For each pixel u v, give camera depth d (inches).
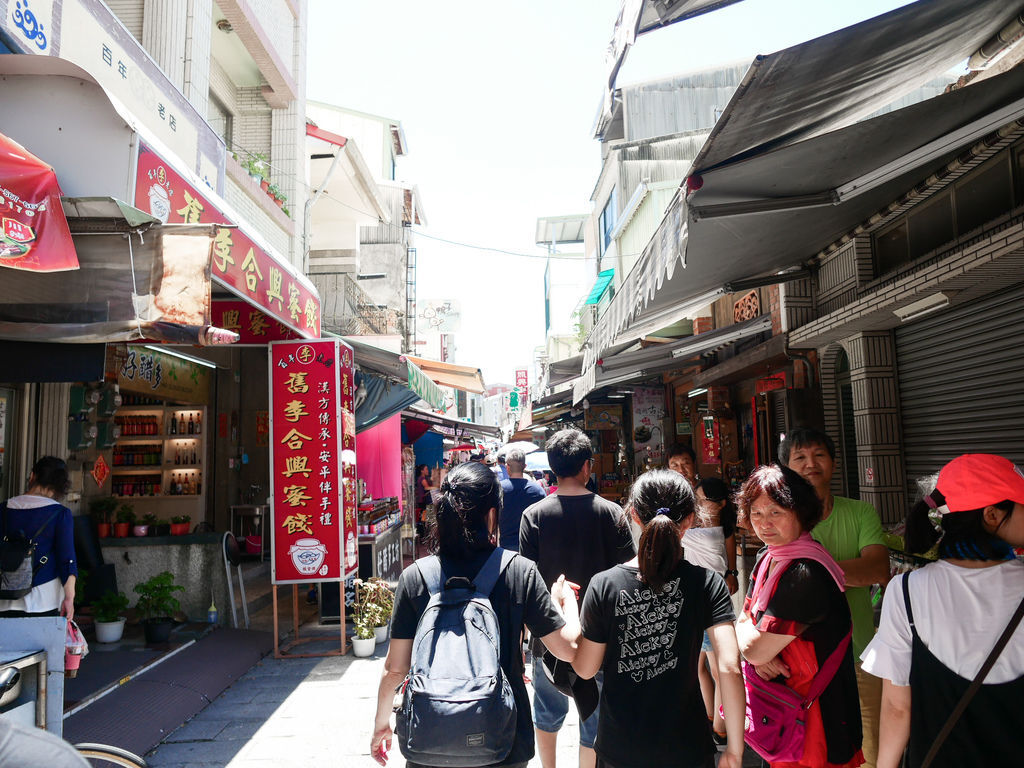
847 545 115.9
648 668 87.7
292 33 431.5
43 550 159.0
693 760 85.6
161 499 397.7
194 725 175.2
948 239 199.2
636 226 622.5
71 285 134.6
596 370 367.6
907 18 103.0
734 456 405.7
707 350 383.9
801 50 99.7
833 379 275.6
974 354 200.7
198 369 392.5
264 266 211.0
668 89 693.9
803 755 87.4
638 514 96.0
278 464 241.0
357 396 346.9
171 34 273.7
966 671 68.9
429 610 86.6
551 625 90.7
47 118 139.6
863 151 140.6
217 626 253.3
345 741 163.6
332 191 591.2
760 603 91.8
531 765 151.3
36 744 44.9
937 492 79.0
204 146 268.5
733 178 142.5
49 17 166.4
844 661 89.8
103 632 227.3
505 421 2506.2
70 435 255.0
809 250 250.4
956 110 130.2
